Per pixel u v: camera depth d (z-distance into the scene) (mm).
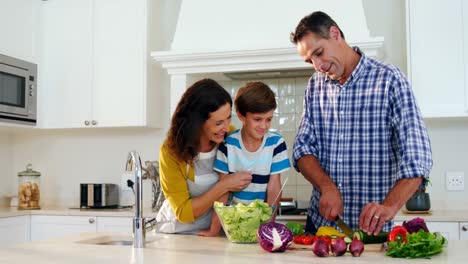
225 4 3775
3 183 4465
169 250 1790
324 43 2033
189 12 3840
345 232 1934
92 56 4102
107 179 4355
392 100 2057
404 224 1799
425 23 3438
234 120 4047
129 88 4004
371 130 2107
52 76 4184
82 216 3789
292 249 1774
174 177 2141
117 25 4055
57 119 4152
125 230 3699
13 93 3920
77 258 1651
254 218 1895
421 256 1589
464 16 3391
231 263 1522
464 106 3375
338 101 2158
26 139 4512
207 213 2275
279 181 2250
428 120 3635
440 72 3412
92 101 4086
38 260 1630
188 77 3818
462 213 3348
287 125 4004
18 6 3992
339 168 2170
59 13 4195
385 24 3863
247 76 3924
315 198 2271
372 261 1536
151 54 3748
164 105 4254
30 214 3889
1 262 1609
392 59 3846
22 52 4023
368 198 2127
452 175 3688
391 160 2102
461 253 1661
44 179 4477
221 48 3607
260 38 3674
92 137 4402
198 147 2113
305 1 3641
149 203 4211
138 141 4301
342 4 3576
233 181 2090
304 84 3988
